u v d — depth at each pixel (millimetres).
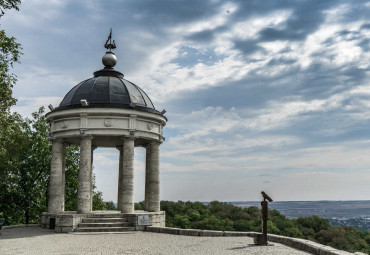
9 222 41719
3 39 20922
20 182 38719
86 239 20234
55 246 17297
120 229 24469
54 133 28672
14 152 32031
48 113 28797
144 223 25375
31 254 14789
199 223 109688
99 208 51844
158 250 15852
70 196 45344
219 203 145250
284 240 18125
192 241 19031
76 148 45844
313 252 14820
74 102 28328
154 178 30016
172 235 22188
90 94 28359
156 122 29906
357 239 108188
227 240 19281
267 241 18828
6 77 25344
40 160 40531
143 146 33781
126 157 27531
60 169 28609
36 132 41281
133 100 28328
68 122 27844
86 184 26578
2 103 25750
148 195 32125
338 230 114625
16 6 19500
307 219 127562
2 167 32406
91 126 27203
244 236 21047
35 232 24359
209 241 18938
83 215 25484
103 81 29719
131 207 26984
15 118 28906
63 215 24344
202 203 146125
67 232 23938
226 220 115312
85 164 26844
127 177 27234
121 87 29609
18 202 38344
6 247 17016
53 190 28062
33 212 42844
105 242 18766
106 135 27547
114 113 27359
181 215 120812
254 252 15102
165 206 135875
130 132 27641
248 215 128375
